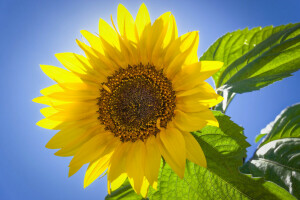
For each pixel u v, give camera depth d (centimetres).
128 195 51
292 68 49
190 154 43
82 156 47
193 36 44
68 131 50
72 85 50
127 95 50
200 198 47
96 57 49
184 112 46
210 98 44
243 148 45
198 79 44
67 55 48
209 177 46
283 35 51
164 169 47
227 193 46
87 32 47
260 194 45
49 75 49
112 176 47
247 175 45
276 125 55
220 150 46
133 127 50
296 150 51
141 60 50
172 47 45
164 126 48
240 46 54
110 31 47
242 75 52
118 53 49
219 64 43
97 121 51
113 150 50
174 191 47
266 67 50
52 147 49
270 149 53
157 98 49
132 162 48
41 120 49
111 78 51
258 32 53
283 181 49
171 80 49
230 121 45
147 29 46
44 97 48
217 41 54
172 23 45
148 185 46
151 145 48
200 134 46
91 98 51
